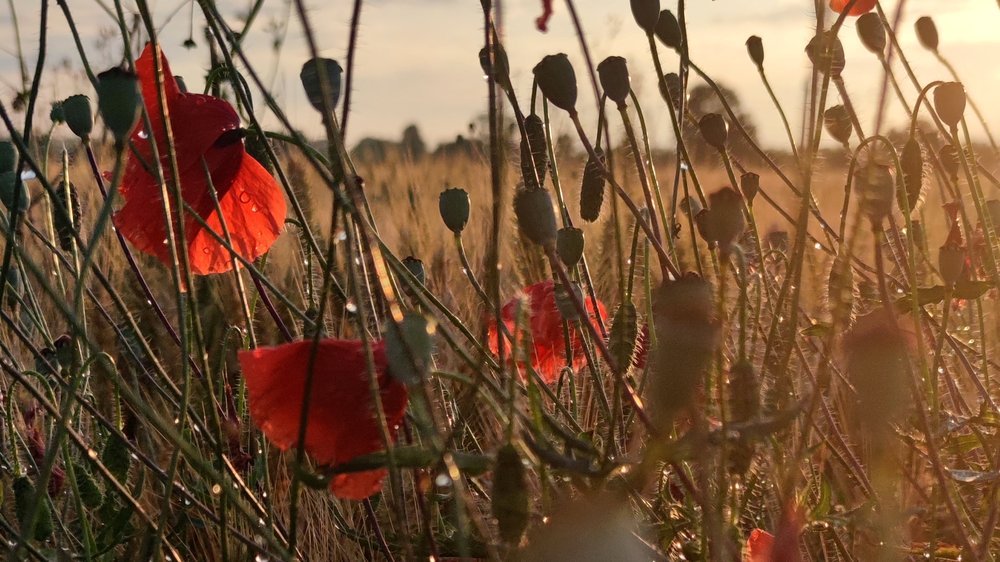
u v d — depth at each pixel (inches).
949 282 26.4
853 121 27.9
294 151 33.2
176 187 23.8
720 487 22.5
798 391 26.6
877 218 22.1
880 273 22.0
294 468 22.1
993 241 30.4
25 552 25.4
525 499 21.0
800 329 26.5
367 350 21.6
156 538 24.4
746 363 22.5
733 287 26.8
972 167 28.6
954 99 27.0
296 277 38.7
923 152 28.6
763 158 27.8
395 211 62.6
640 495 23.7
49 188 25.6
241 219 28.4
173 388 27.0
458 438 28.7
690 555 24.9
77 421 31.0
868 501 24.6
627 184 29.4
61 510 30.6
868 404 21.3
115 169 22.3
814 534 27.9
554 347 29.5
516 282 36.9
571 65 24.6
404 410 23.6
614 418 22.9
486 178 63.2
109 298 36.0
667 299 20.4
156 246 27.4
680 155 27.7
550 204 22.8
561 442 26.3
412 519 30.3
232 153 27.3
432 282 45.4
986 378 28.4
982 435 27.0
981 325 28.4
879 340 21.2
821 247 27.3
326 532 32.5
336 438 23.5
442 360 32.1
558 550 19.4
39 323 31.0
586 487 22.1
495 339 28.3
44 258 34.7
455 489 21.2
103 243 37.5
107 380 30.5
